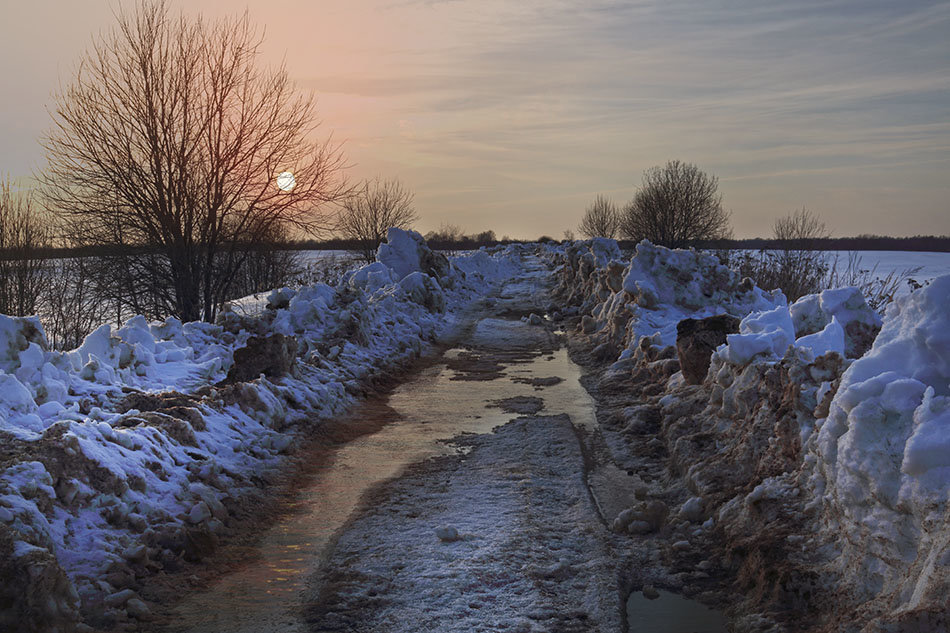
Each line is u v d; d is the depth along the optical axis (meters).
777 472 6.14
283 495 7.47
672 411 9.48
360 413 10.97
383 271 23.58
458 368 14.89
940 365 4.75
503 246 61.41
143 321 12.93
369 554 5.99
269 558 5.98
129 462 6.55
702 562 5.73
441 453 8.88
